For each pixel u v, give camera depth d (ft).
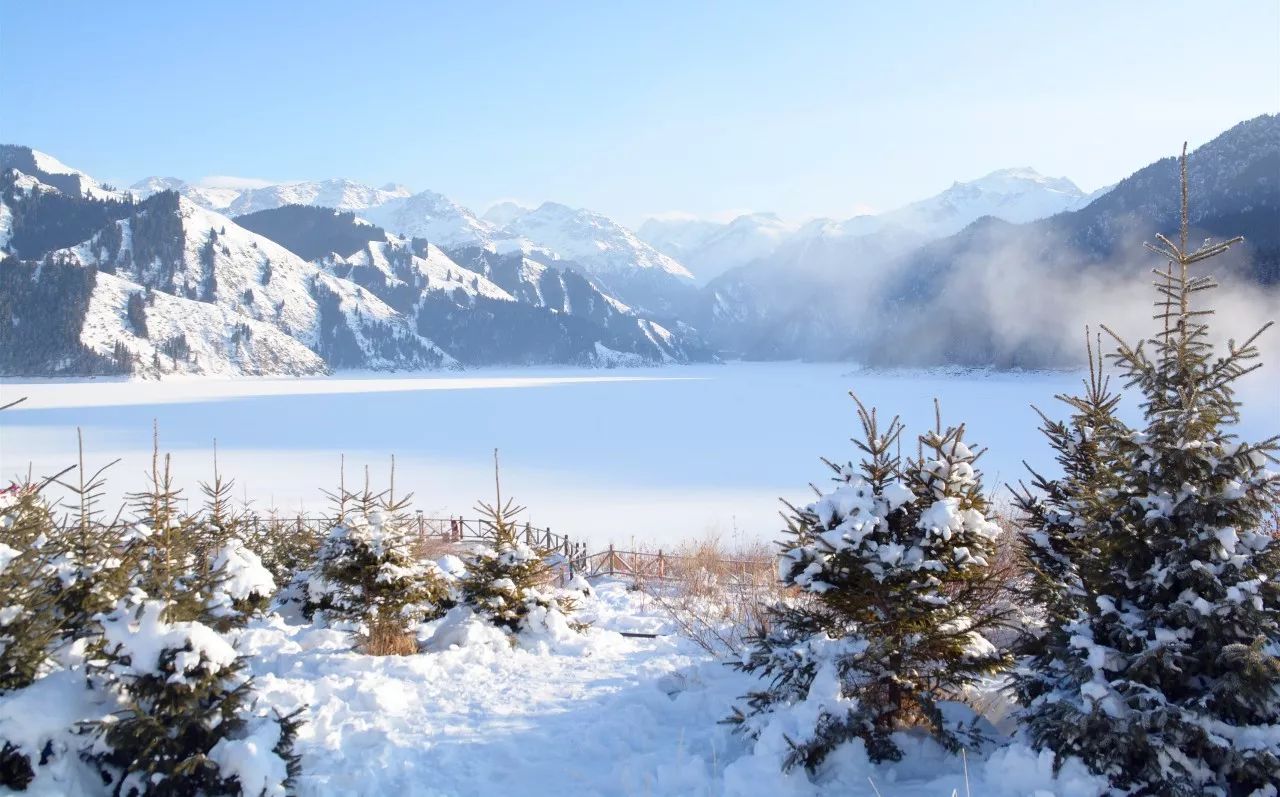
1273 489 17.17
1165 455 17.62
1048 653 19.77
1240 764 15.81
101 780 16.85
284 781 17.67
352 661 30.22
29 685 16.93
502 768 21.22
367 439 215.51
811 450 188.55
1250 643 16.48
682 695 26.25
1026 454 156.87
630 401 380.37
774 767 18.98
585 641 35.22
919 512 21.03
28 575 17.06
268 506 111.04
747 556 63.93
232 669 17.88
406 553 33.94
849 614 21.43
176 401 377.09
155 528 20.42
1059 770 17.19
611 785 20.30
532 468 159.53
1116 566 18.81
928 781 18.95
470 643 33.32
